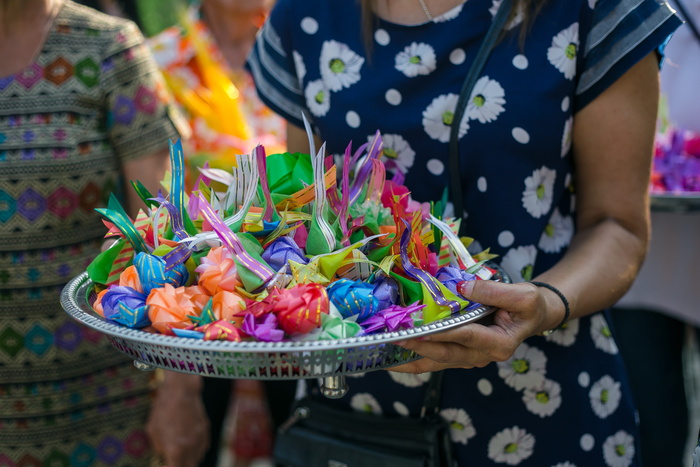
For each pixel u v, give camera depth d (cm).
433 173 124
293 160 110
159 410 169
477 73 117
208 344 81
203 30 229
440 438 125
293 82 134
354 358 85
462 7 118
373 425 127
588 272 116
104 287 107
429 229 109
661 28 112
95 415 160
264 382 240
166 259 97
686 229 212
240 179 103
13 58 145
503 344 95
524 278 122
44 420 155
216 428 228
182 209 104
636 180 120
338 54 126
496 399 124
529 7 116
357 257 98
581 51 116
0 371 152
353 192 110
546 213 122
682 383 228
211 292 94
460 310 95
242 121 220
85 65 147
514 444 126
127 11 299
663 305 221
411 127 121
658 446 224
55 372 153
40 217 146
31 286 148
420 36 120
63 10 149
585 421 127
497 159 118
